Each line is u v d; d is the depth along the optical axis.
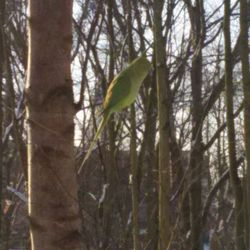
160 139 2.72
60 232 1.73
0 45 3.43
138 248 3.05
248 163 2.71
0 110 3.70
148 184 4.24
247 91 2.72
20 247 6.38
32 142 1.74
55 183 1.73
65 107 1.74
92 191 4.91
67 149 1.75
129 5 3.55
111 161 4.20
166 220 2.71
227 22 3.02
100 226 4.28
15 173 5.88
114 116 4.26
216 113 5.43
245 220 2.91
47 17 1.73
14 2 4.59
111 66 4.10
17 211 6.06
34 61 1.74
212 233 6.29
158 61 2.76
